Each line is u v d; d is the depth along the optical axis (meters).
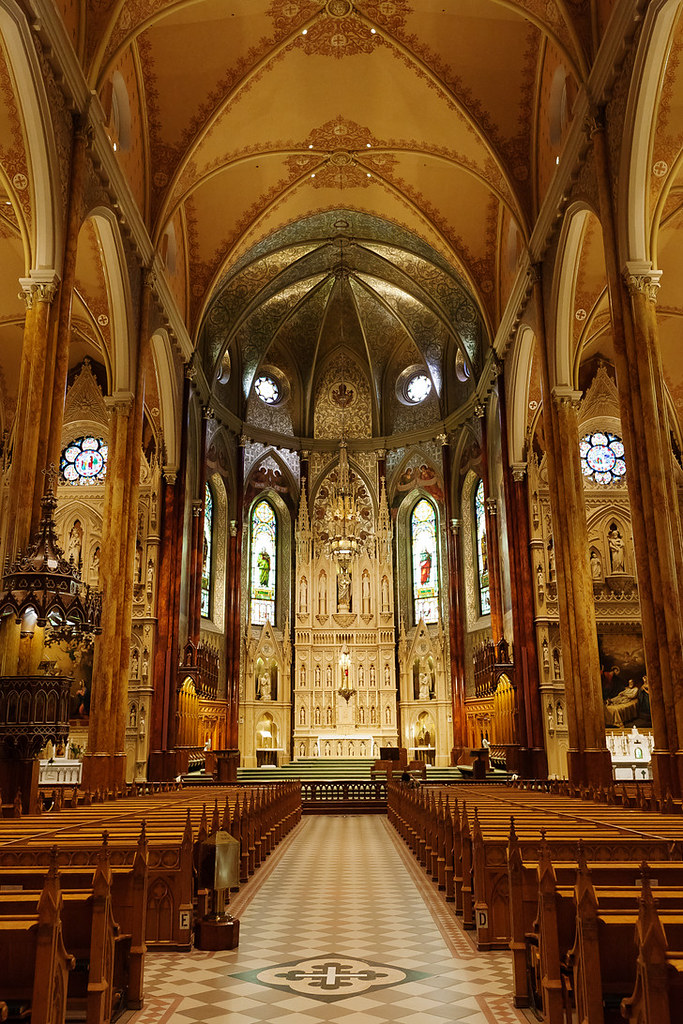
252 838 14.09
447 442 38.91
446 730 37.03
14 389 31.98
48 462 15.77
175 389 28.67
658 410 16.28
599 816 11.22
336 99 25.67
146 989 6.96
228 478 37.72
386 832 21.77
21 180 16.44
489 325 30.16
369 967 7.66
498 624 31.31
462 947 8.44
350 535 38.31
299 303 39.09
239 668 36.41
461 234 29.97
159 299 25.62
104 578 21.02
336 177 29.95
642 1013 4.09
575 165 19.84
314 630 39.06
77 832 9.67
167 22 21.66
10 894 5.59
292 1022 6.11
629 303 16.92
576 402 22.78
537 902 6.53
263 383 40.81
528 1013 6.27
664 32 15.35
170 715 27.33
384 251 35.41
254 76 23.84
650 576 15.65
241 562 38.03
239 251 30.55
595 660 21.14
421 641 38.62
